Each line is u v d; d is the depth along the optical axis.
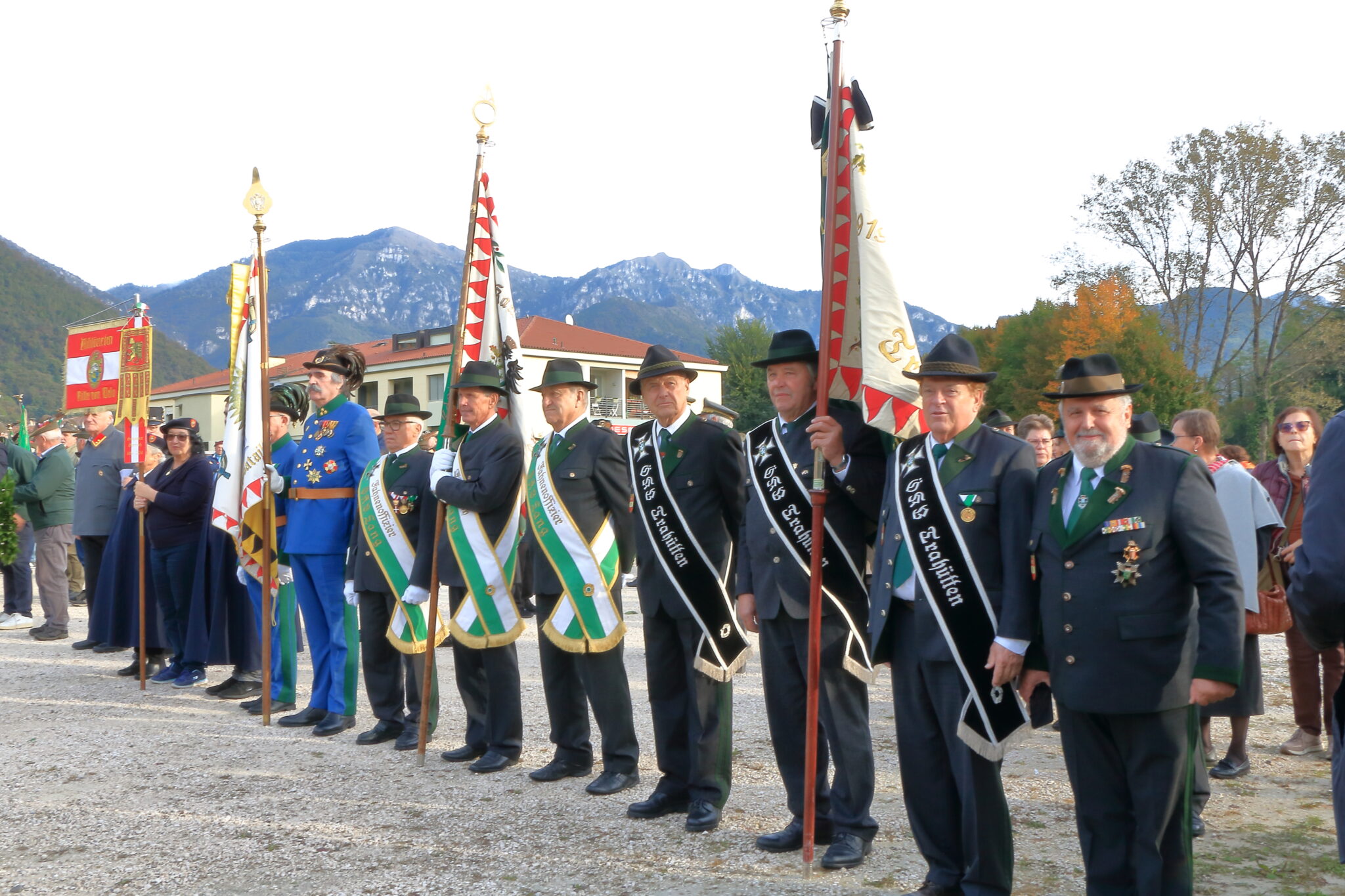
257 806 4.88
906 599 3.76
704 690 4.67
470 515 5.66
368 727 6.53
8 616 10.66
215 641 7.40
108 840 4.44
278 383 7.75
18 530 8.84
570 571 5.22
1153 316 38.00
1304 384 37.34
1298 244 34.59
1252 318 36.22
